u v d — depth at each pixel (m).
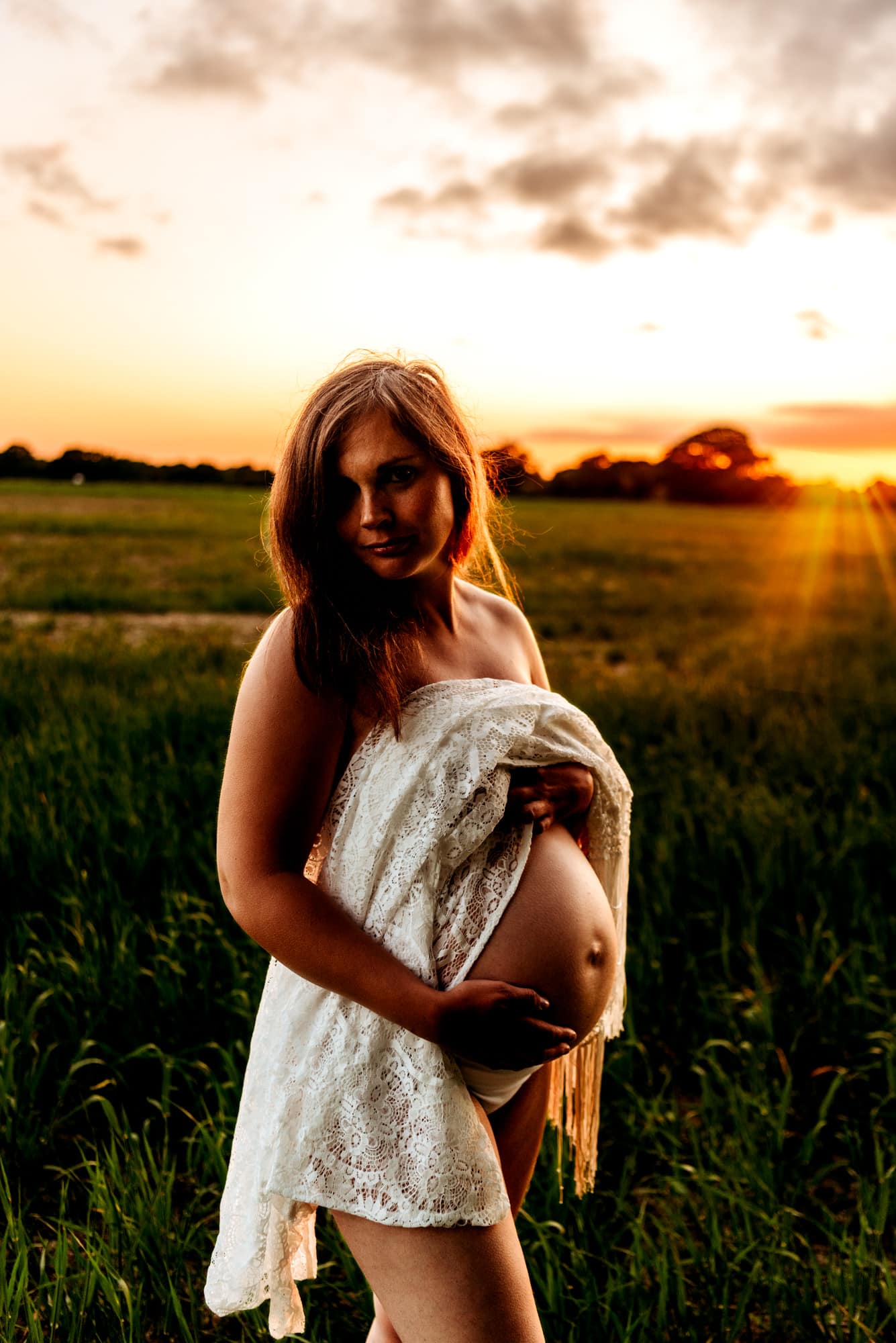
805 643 12.84
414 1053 1.43
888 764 6.14
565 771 1.65
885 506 76.81
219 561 21.89
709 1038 3.39
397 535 1.46
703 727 7.17
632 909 4.11
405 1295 1.40
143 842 4.25
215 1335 2.21
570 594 18.44
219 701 7.02
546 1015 1.53
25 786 4.86
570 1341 2.00
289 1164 1.42
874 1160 2.88
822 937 3.89
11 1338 1.96
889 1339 2.21
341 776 1.54
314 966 1.42
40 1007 3.28
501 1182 1.43
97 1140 2.87
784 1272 2.30
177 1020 3.24
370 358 1.61
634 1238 2.36
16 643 10.23
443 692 1.54
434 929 1.49
